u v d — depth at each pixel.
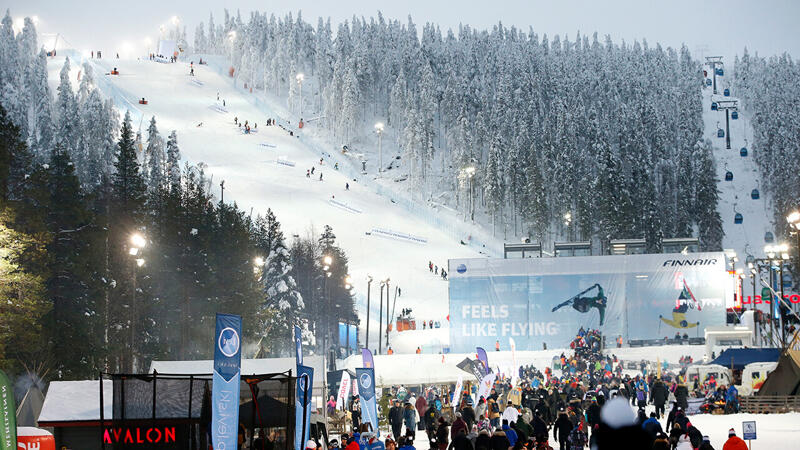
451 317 74.06
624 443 2.53
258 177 180.25
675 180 192.38
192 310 59.50
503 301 73.69
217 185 167.38
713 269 72.62
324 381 35.97
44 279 41.78
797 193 183.38
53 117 198.75
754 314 70.88
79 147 166.00
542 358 69.12
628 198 164.38
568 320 73.19
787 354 40.44
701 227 175.75
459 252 154.25
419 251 150.00
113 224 58.03
